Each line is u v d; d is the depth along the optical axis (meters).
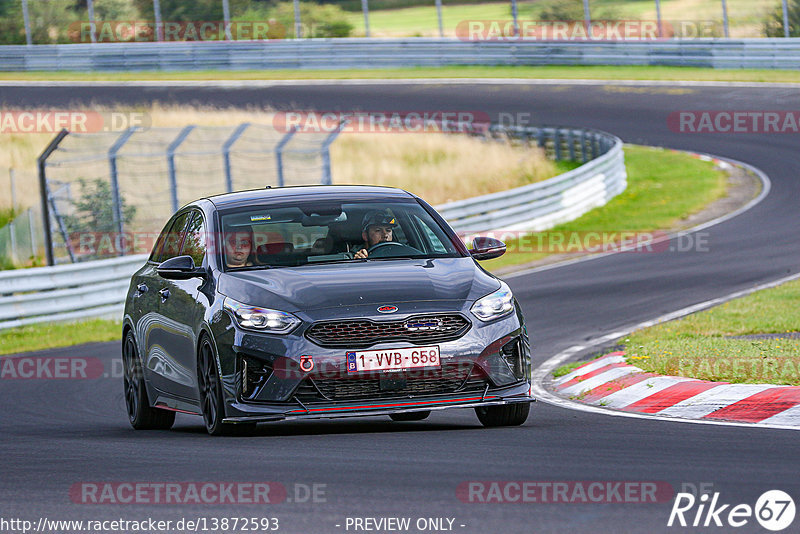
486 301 26.98
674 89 139.50
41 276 63.44
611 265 69.06
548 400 34.12
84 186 98.31
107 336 59.25
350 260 28.86
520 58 159.25
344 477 21.05
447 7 188.62
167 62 169.25
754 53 145.25
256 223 29.84
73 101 146.50
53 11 176.38
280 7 172.62
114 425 34.47
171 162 87.12
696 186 97.56
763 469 20.88
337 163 112.06
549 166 112.81
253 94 150.12
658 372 34.47
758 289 55.25
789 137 114.50
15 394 42.56
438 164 113.31
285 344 25.80
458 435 26.17
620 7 167.12
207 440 26.89
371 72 162.00
